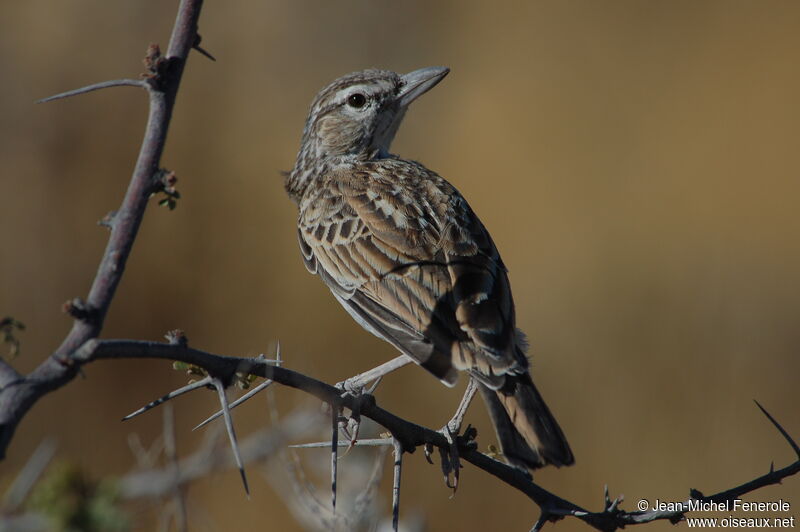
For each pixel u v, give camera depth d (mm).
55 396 14516
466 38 21906
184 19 4676
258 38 20906
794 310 16922
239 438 13141
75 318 3943
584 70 20859
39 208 17484
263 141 18938
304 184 8938
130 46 19438
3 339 3742
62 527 3785
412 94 8828
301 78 20609
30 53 19031
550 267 17609
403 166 8273
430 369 6086
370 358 15602
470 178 19062
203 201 17781
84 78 18953
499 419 5961
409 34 21922
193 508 8320
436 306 6430
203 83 19891
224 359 4477
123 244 4176
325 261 7586
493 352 6047
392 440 5824
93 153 18203
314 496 7031
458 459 5957
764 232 18031
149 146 4414
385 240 7105
